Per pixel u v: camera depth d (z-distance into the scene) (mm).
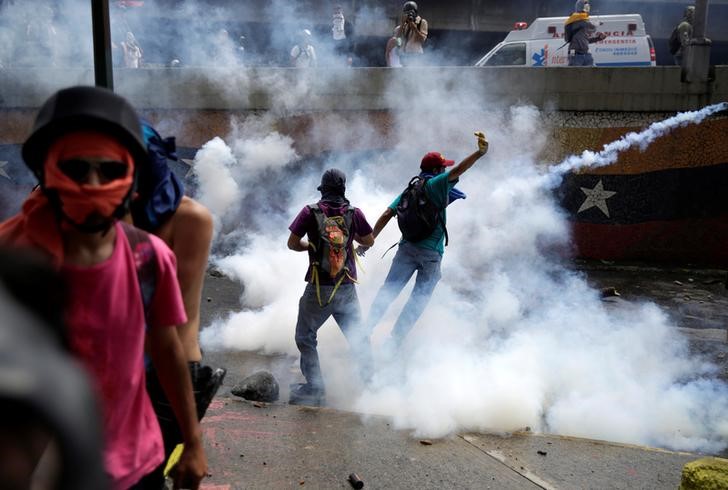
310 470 3658
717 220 10297
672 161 10258
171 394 1927
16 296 802
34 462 688
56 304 907
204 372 2256
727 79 10133
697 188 10281
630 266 10188
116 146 1535
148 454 1809
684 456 4066
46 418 674
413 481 3596
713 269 10180
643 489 3635
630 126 10211
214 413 4367
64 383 699
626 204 10352
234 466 3664
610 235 10406
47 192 1529
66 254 1568
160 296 1780
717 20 23922
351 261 4883
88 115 1490
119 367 1644
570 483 3666
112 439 1676
